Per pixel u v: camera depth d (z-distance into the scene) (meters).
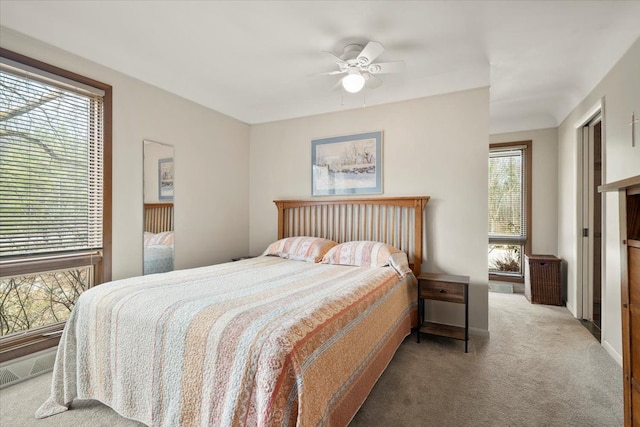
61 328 2.33
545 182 4.37
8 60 2.01
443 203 3.06
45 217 2.23
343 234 3.53
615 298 2.42
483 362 2.38
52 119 2.26
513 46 2.52
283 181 3.93
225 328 1.34
